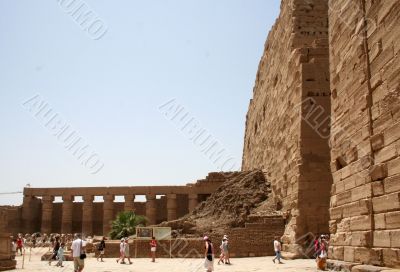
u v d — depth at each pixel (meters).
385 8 13.47
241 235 31.42
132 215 46.12
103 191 66.12
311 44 32.16
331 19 18.50
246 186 40.03
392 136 12.77
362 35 15.00
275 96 39.16
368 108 14.33
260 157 47.31
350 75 16.02
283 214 31.52
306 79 28.94
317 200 27.28
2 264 23.23
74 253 19.64
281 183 33.44
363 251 14.00
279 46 38.50
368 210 13.87
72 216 70.12
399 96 12.45
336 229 16.53
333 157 17.38
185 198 67.44
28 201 68.12
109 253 35.06
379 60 13.80
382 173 13.18
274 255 30.81
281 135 34.69
